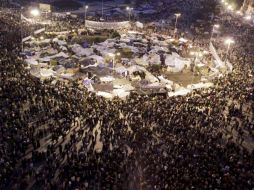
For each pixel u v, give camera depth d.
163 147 37.94
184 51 75.94
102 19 98.88
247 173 33.62
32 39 72.06
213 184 31.44
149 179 32.81
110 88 54.47
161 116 43.62
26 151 36.62
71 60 63.47
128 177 33.41
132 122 42.28
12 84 48.28
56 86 51.06
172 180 31.67
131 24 93.75
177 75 64.25
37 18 90.25
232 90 53.38
